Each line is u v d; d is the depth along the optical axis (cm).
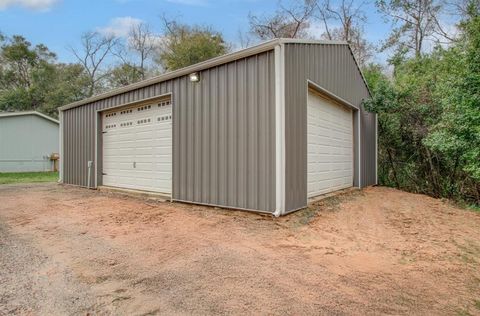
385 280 265
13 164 1670
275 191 475
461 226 479
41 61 3028
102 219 486
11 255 325
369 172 990
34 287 250
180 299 228
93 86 2919
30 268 290
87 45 2912
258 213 495
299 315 205
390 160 1083
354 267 293
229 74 536
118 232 410
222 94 546
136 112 762
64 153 1037
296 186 522
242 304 220
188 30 2514
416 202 703
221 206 545
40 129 1781
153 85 689
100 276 271
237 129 522
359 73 912
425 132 888
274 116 476
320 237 391
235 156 525
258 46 486
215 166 556
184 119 616
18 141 1691
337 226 449
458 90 679
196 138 591
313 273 276
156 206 588
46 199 689
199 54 2256
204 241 366
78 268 289
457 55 774
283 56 480
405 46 1409
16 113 1662
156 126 704
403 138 1017
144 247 347
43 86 2858
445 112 764
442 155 891
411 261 315
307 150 576
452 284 260
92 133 898
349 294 237
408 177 1052
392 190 905
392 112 941
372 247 359
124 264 298
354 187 880
